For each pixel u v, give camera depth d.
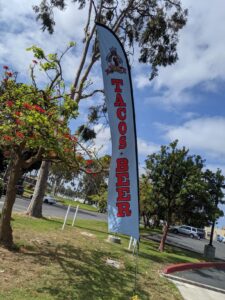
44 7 20.88
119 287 8.88
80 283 8.18
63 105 9.32
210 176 22.61
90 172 10.16
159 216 21.09
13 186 9.77
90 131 15.99
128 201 8.21
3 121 9.23
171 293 10.23
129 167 8.38
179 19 22.05
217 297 11.81
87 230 19.06
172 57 22.64
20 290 6.76
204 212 19.92
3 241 9.55
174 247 25.22
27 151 10.55
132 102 8.75
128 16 22.36
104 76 8.92
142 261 13.62
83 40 21.58
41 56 9.97
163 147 20.08
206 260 21.22
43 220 18.36
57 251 10.74
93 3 21.53
